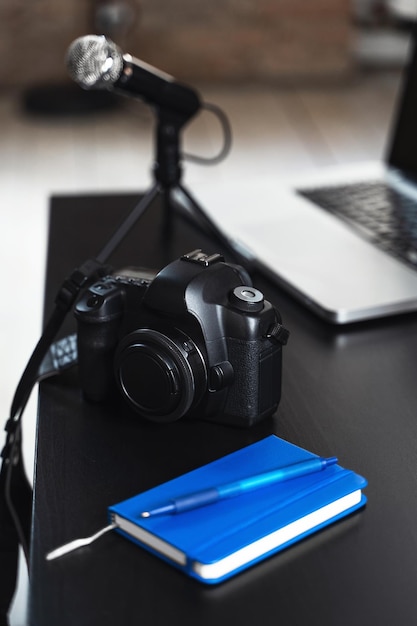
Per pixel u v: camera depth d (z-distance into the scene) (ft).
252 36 16.78
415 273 3.69
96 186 12.14
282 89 16.66
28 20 15.90
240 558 2.13
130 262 4.01
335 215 4.40
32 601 2.05
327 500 2.29
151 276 2.84
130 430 2.72
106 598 2.06
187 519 2.21
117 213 4.65
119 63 3.62
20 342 8.61
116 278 2.81
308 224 4.26
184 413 2.66
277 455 2.50
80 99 15.28
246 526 2.19
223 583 2.11
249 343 2.61
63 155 13.37
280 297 3.66
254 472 2.41
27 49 16.07
